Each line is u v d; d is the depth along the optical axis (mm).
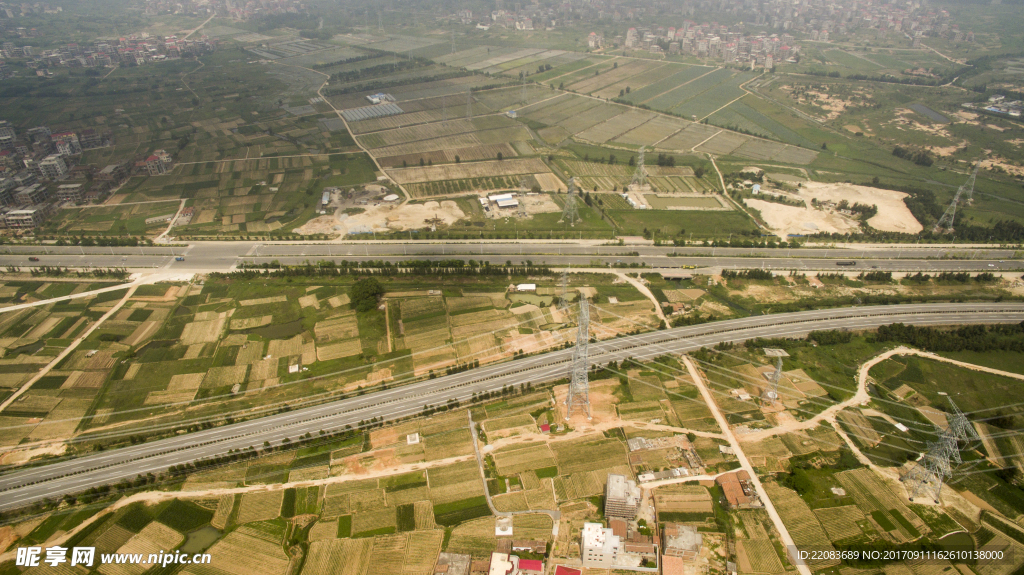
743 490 178750
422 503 178000
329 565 160500
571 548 163750
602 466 188875
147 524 172750
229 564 161000
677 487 180625
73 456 196375
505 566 158000
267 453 196375
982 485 182625
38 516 175875
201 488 183875
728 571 156625
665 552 159875
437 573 156625
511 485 183500
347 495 180875
